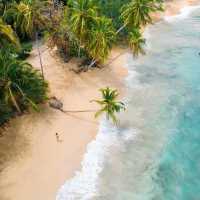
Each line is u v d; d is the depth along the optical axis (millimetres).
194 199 33500
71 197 32375
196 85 50688
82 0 44625
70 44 50406
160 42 63562
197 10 79062
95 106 43938
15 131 38000
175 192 34000
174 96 47906
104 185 33906
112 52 56594
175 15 75750
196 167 36875
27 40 54594
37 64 49750
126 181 34594
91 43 46312
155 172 35875
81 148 37625
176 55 59031
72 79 47969
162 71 53844
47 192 32469
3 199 31250
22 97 39688
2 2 51000
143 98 46969
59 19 49938
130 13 51875
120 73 51906
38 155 35875
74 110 42750
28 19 45750
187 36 66562
